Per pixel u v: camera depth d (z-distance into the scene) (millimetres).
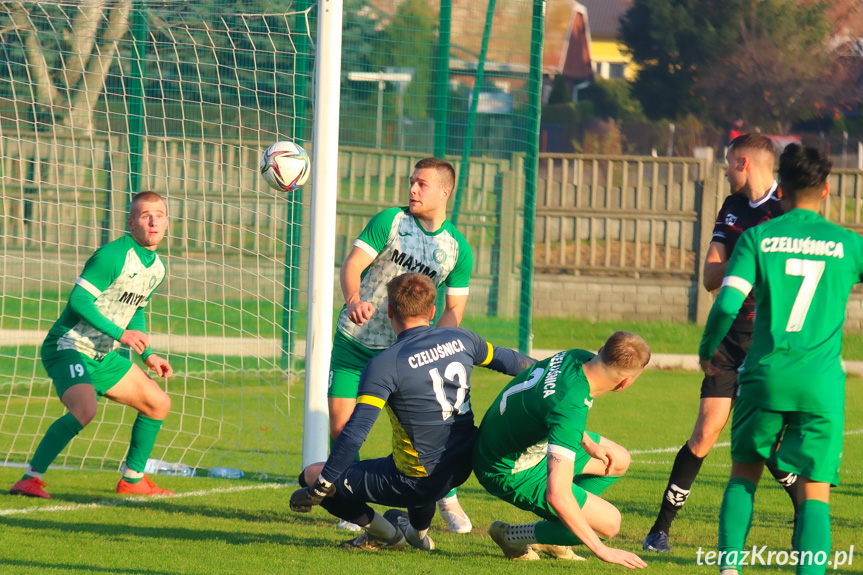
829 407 13102
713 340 14008
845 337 48875
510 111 42938
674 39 116000
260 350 35406
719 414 16812
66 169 40375
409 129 42562
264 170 21328
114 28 34500
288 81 38281
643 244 52875
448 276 19016
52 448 20547
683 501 17031
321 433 21422
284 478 23328
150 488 21469
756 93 113250
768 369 13312
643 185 52594
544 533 15633
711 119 117500
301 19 37281
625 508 20625
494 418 15203
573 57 160125
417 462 15367
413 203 17984
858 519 19641
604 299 51688
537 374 14914
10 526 17859
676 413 33156
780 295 13422
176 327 37812
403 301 15734
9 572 14703
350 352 18297
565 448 14000
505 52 42844
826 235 13469
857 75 113312
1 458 25062
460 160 42750
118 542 16828
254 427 29984
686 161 51938
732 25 113562
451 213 42750
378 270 18328
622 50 122250
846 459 26266
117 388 20984
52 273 41031
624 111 138125
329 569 15258
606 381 14242
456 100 42656
